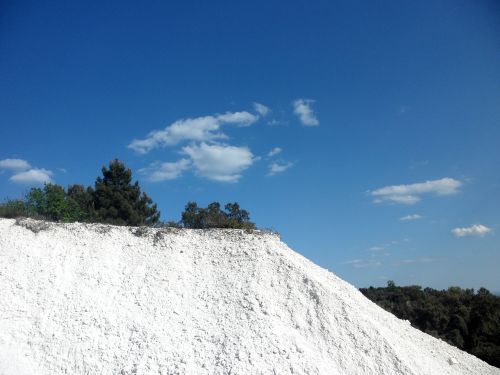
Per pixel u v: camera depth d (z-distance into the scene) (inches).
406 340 844.6
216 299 752.3
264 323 698.2
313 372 634.2
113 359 637.9
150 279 787.4
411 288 1971.0
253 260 839.1
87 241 855.1
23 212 1063.6
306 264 929.5
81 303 719.1
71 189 1785.2
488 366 925.2
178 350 650.8
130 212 1644.9
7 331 658.2
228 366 619.5
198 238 903.1
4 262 775.1
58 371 617.0
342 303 779.4
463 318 1626.5
